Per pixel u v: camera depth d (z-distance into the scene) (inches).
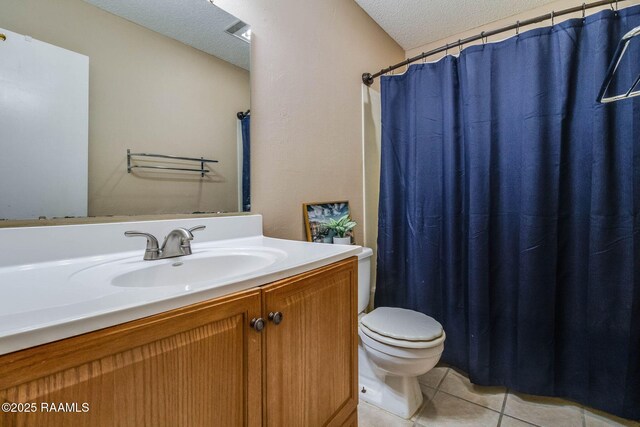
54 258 29.6
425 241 66.4
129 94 36.0
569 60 51.1
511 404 53.3
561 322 53.8
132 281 28.7
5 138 27.8
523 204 54.5
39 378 14.4
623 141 48.1
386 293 71.6
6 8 27.8
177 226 38.8
